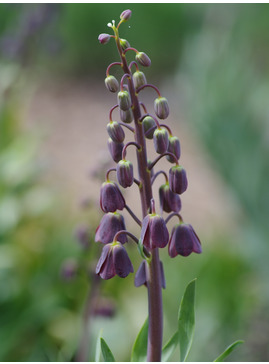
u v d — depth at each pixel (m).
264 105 1.33
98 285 0.87
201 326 1.24
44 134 1.61
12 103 1.60
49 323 1.13
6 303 1.16
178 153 0.59
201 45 1.51
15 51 1.58
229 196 1.49
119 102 0.57
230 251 1.40
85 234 0.90
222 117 1.37
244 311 1.29
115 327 1.06
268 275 1.34
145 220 0.57
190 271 1.33
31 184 1.48
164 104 0.58
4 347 1.08
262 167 1.31
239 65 1.40
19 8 1.68
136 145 0.58
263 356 1.23
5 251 1.25
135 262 1.24
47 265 1.23
